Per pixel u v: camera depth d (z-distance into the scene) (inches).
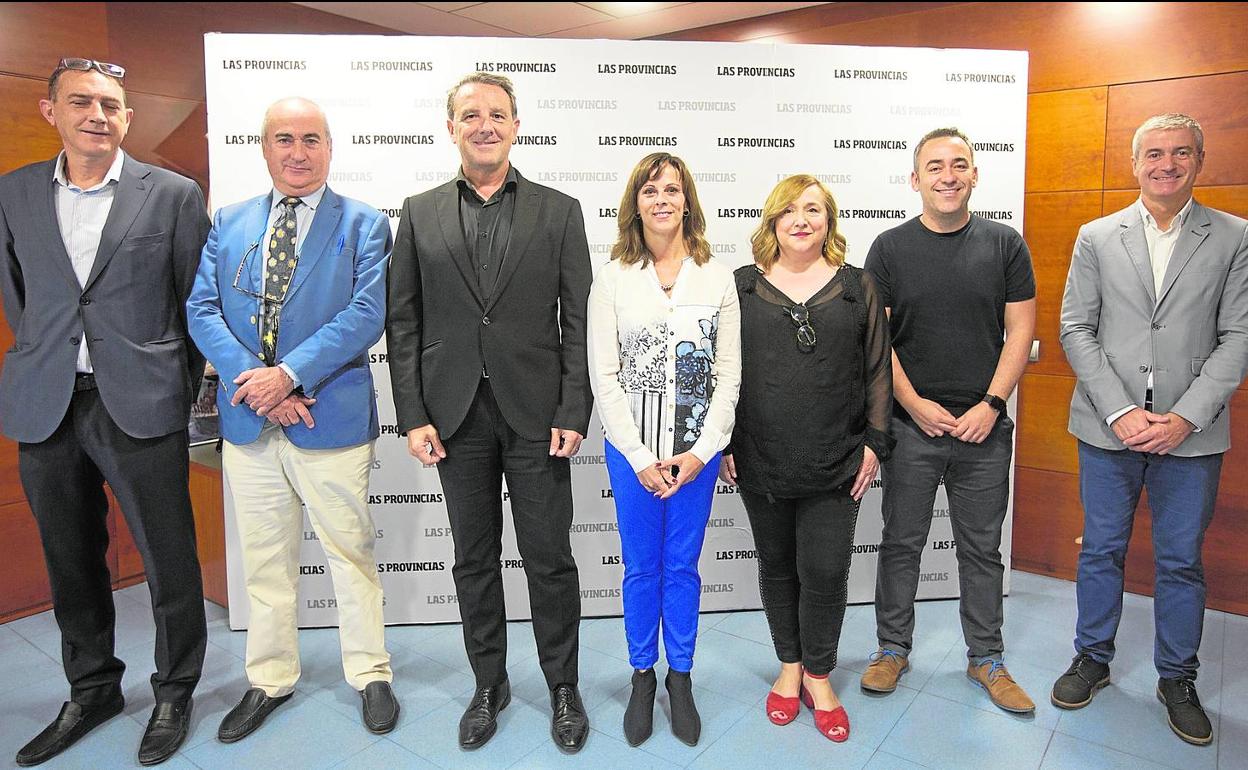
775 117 114.1
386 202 110.4
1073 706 90.4
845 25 149.8
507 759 82.0
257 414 81.5
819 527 81.7
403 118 109.5
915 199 117.6
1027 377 132.3
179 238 85.2
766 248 83.7
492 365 79.1
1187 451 85.4
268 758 82.5
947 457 92.4
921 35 139.3
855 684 97.3
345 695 95.5
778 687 90.7
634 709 84.9
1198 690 95.0
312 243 83.0
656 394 78.9
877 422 81.3
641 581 82.7
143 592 129.9
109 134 79.5
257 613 88.2
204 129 144.0
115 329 80.0
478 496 82.7
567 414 81.0
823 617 84.4
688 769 79.9
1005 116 117.2
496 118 78.8
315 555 114.7
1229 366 83.2
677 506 80.7
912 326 92.1
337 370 84.0
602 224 113.0
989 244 90.2
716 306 80.2
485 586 85.2
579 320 81.7
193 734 86.9
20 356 81.1
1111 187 122.0
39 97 118.6
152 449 82.5
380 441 113.4
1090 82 122.6
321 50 107.8
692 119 112.9
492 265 80.6
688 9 164.4
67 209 81.1
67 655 87.7
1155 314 86.9
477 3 164.7
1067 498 130.4
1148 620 114.7
